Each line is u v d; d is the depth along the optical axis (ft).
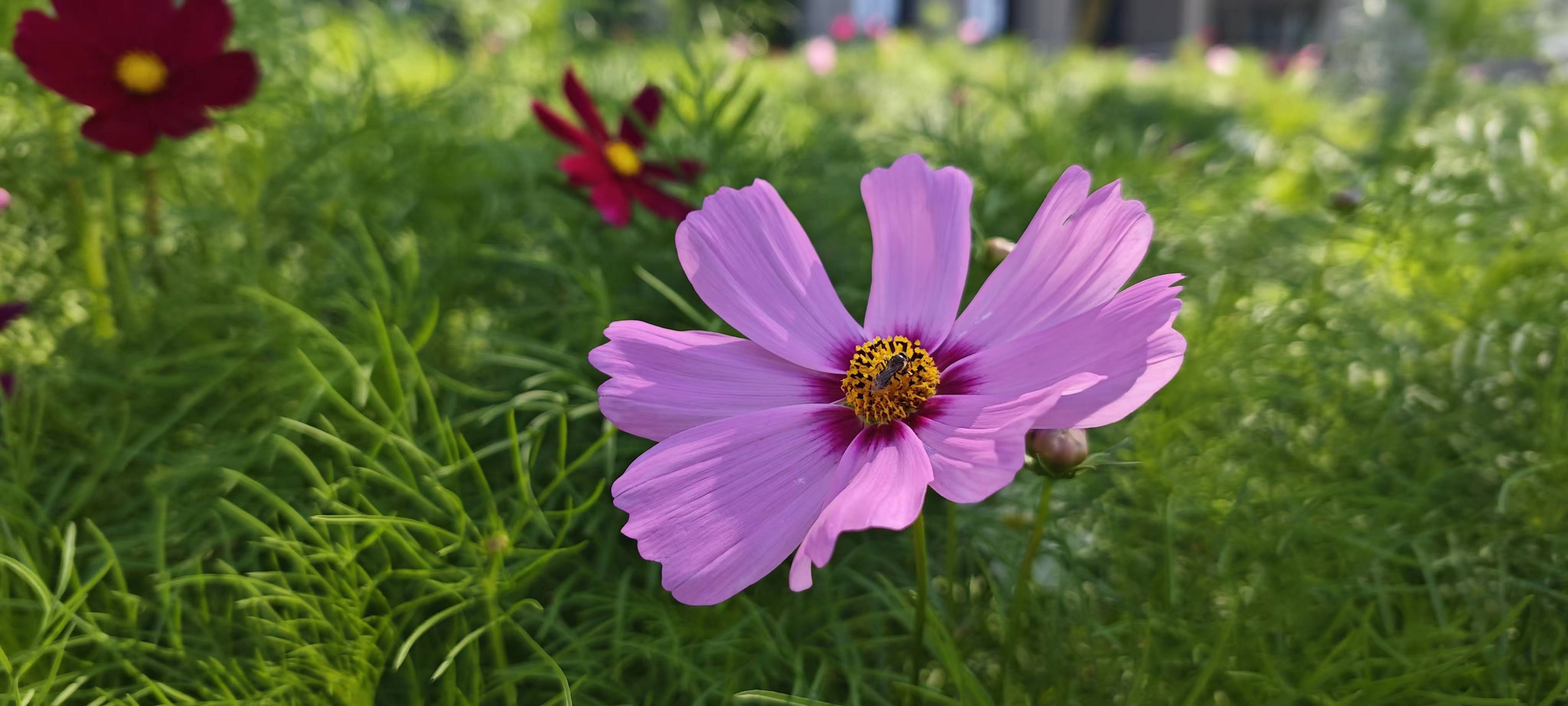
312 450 0.79
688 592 0.51
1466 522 0.78
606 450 0.84
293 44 1.19
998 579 0.82
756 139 1.33
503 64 1.81
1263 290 1.14
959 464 0.49
